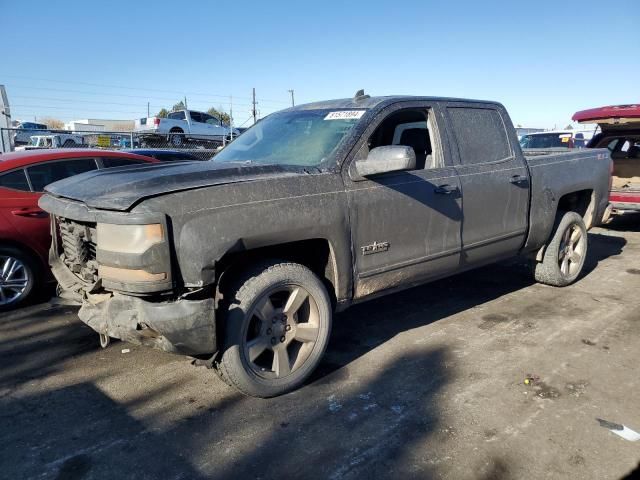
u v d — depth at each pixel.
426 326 4.62
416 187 3.99
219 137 20.41
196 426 3.07
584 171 5.77
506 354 4.02
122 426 3.07
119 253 2.88
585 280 6.06
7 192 5.09
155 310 2.89
